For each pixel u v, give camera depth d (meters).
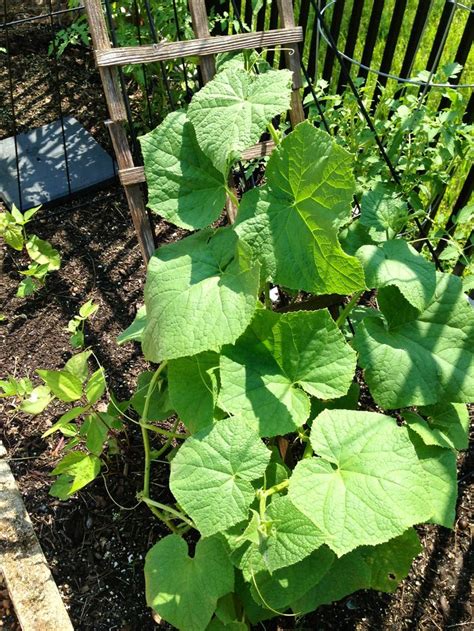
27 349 1.00
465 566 0.79
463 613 0.75
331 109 0.94
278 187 0.66
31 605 0.73
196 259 0.68
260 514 0.58
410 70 1.02
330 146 0.60
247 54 0.77
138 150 1.25
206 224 0.70
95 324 1.04
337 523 0.53
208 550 0.64
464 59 0.96
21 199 1.19
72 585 0.77
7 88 1.44
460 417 0.72
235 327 0.60
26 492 0.84
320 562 0.62
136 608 0.75
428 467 0.66
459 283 0.70
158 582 0.65
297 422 0.60
